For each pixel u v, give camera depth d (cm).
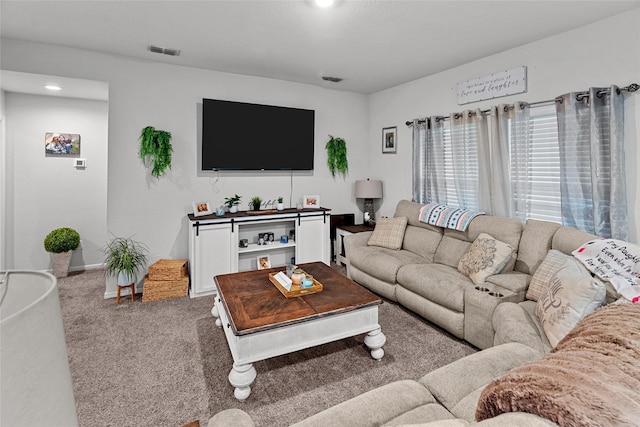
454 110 375
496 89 328
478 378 141
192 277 354
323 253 433
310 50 322
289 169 435
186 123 378
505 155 316
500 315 206
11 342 34
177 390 202
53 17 257
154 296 343
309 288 241
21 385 35
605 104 248
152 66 357
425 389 139
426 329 282
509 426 53
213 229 360
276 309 214
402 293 312
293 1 230
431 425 80
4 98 386
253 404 191
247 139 403
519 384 61
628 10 237
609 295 183
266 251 427
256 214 392
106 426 174
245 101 407
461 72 364
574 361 59
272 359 238
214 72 388
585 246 217
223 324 242
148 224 366
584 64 263
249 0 229
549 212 295
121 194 352
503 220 299
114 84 340
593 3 227
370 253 364
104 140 443
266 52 328
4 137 388
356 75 405
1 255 388
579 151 263
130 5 238
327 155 475
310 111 443
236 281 267
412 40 295
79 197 436
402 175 452
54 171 421
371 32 279
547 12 242
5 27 276
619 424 45
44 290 49
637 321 64
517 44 304
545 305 187
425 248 358
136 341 259
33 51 306
